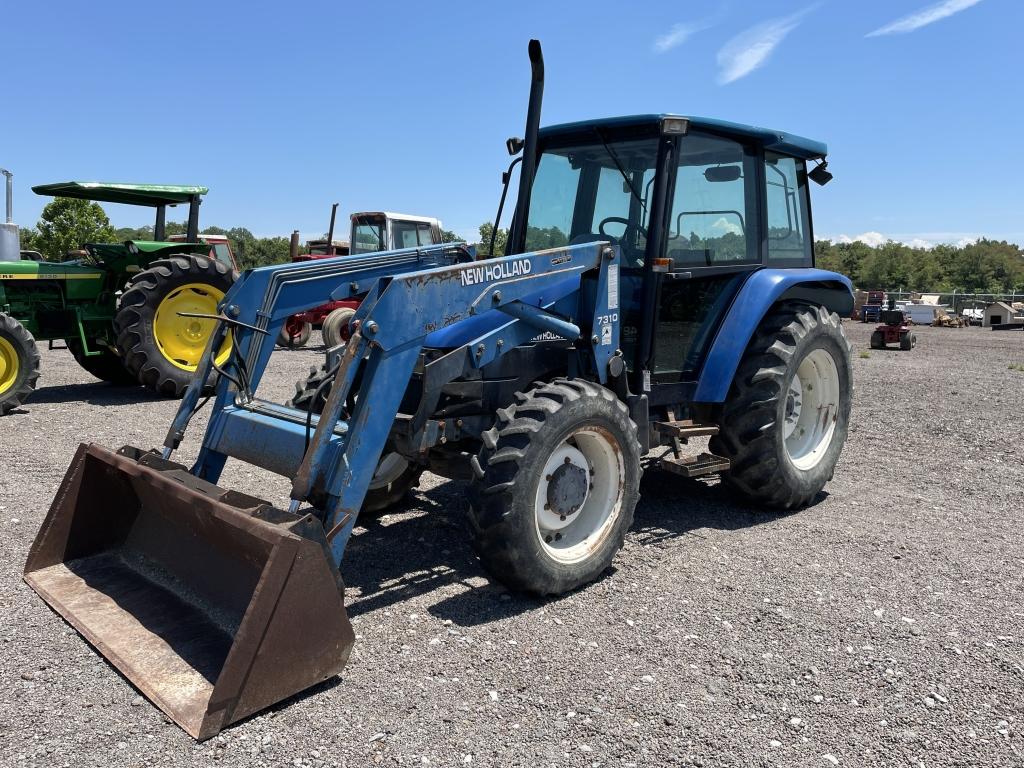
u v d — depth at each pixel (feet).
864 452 20.72
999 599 11.29
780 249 16.06
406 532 13.82
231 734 7.73
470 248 15.15
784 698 8.61
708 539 13.73
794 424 16.03
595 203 14.48
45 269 27.12
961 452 20.74
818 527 14.47
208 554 9.94
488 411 12.26
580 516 11.91
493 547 10.41
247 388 11.78
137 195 28.53
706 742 7.80
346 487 9.55
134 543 11.03
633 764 7.45
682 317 14.28
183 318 27.17
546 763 7.42
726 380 14.26
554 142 15.20
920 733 8.02
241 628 7.83
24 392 24.25
